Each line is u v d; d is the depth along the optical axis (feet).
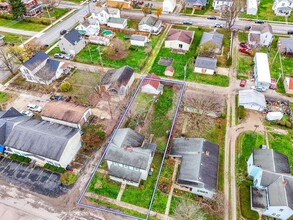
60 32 289.74
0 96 216.74
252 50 254.88
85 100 209.97
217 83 223.30
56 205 148.46
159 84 216.54
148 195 151.43
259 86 213.87
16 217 143.95
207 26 295.69
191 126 188.14
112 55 256.11
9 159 171.32
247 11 312.91
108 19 298.76
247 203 144.46
